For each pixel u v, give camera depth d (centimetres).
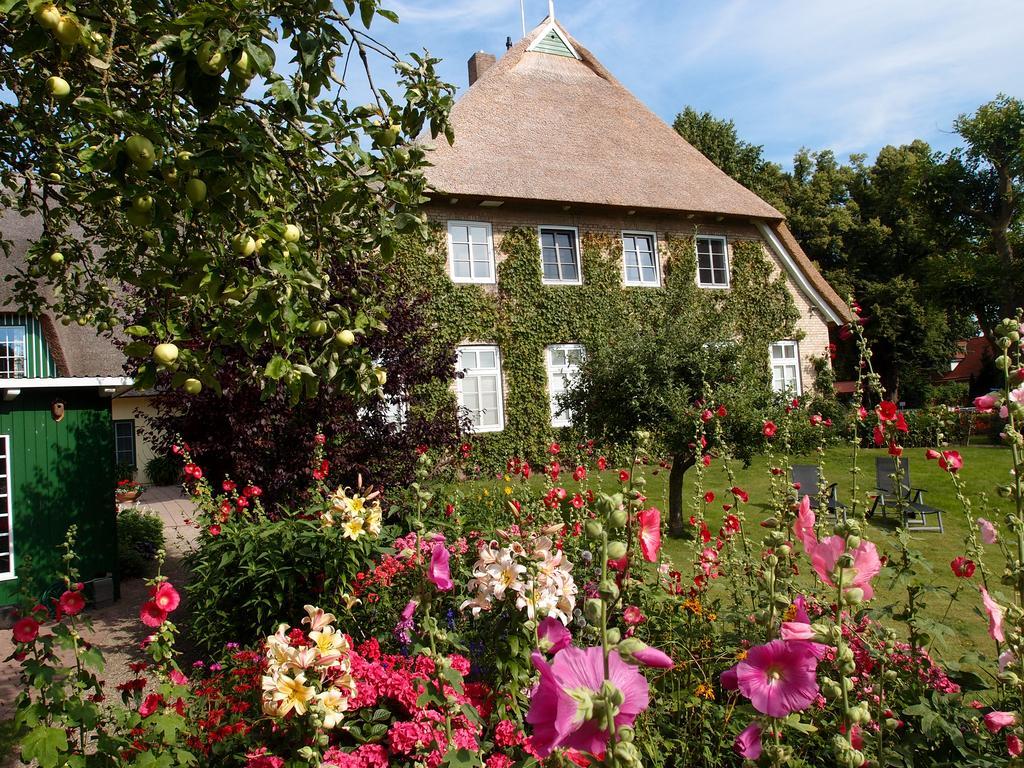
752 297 1742
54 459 764
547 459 1446
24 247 1300
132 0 217
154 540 982
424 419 668
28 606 221
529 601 211
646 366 866
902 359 3164
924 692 233
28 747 187
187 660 501
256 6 194
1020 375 182
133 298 512
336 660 204
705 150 2950
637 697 94
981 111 2595
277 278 204
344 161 246
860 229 3169
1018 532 167
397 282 688
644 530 175
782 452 779
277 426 588
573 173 1568
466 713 187
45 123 324
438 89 280
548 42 1959
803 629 122
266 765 195
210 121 190
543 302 1502
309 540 451
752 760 150
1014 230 2697
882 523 776
